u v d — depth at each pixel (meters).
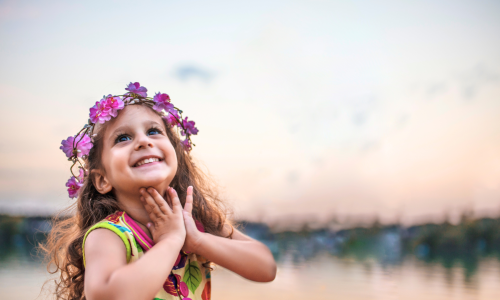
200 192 1.46
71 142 1.22
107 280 0.92
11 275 4.04
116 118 1.18
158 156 1.15
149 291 0.92
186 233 1.14
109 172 1.16
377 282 4.71
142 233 1.10
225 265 1.17
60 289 1.31
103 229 1.05
